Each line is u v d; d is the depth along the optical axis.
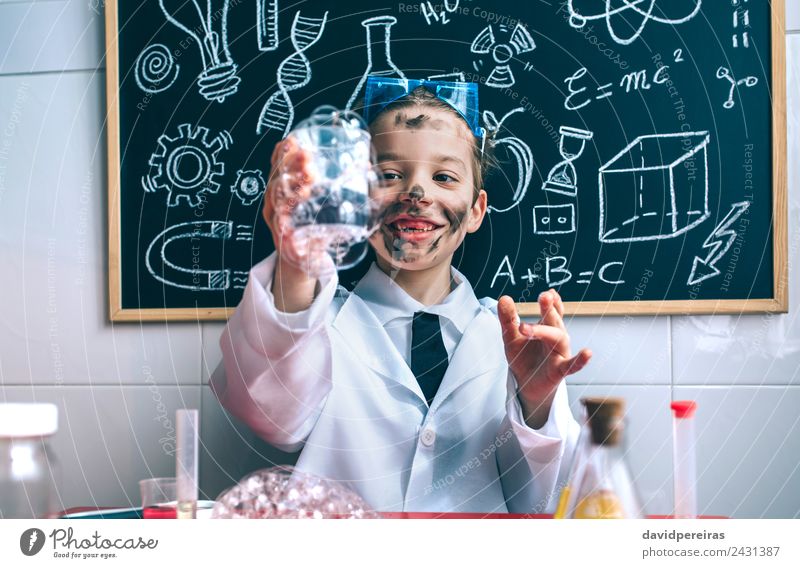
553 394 0.94
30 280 1.14
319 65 1.09
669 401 1.06
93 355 1.13
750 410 1.06
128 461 1.11
